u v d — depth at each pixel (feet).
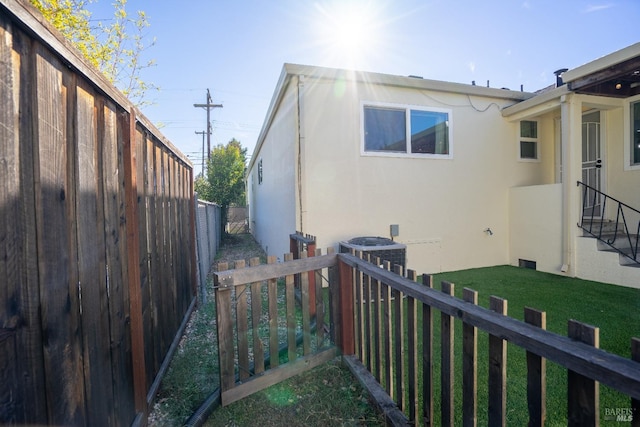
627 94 17.58
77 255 4.11
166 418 6.50
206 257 20.83
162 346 8.30
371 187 18.08
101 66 13.98
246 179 63.72
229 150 47.19
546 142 22.11
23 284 3.10
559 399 6.61
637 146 17.53
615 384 2.56
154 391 6.96
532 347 3.32
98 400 4.55
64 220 3.83
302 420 6.27
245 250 33.09
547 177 22.12
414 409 5.70
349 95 17.58
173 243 10.25
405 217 18.78
